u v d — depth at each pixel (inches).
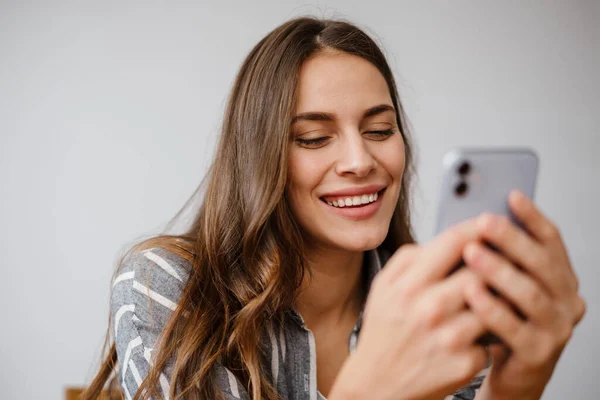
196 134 77.4
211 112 77.1
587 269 77.4
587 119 76.5
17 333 79.6
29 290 79.3
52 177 78.2
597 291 77.0
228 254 38.0
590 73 76.0
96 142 77.7
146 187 77.9
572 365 76.8
